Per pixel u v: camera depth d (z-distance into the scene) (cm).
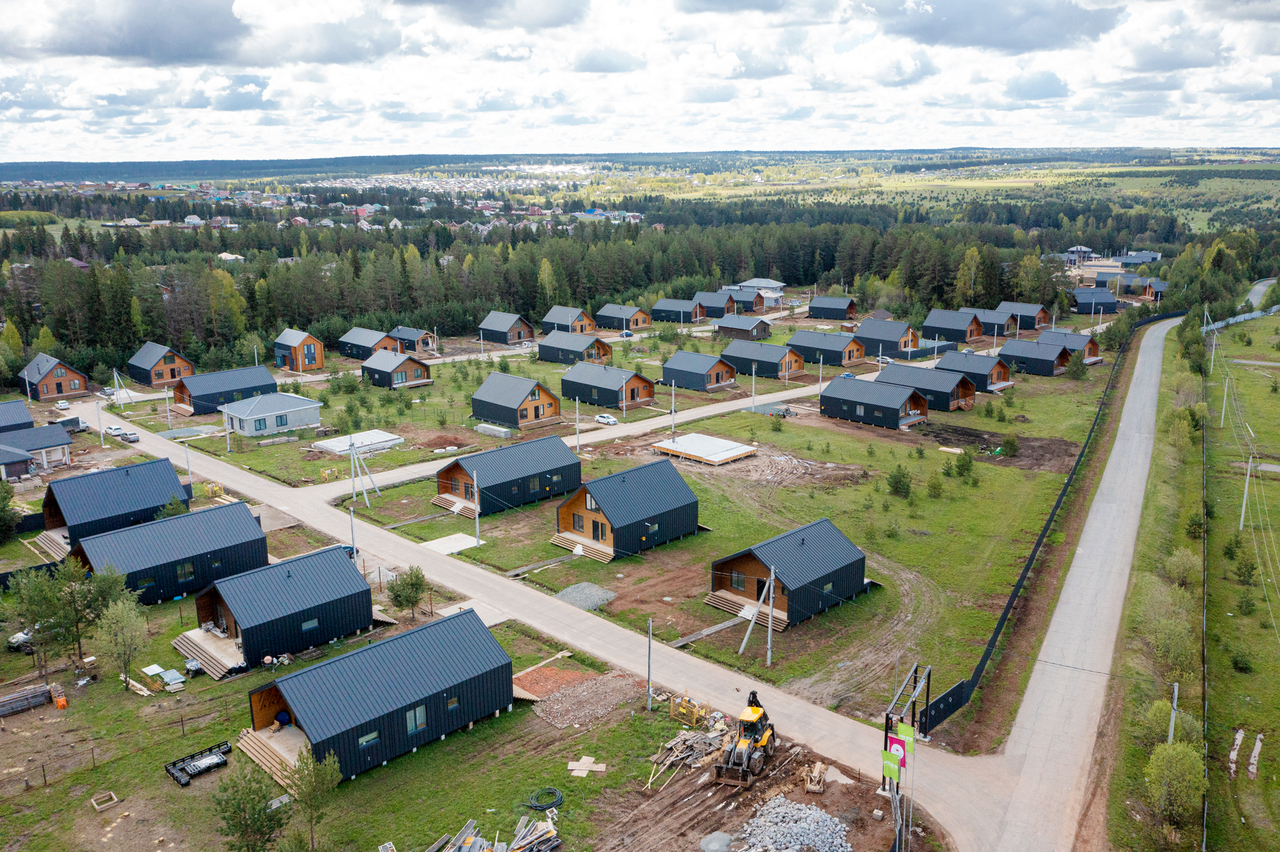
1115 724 4100
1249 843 3481
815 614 5203
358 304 16250
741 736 3644
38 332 13425
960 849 3266
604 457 8475
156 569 5319
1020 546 6306
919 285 18712
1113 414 10212
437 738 3941
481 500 6912
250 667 4550
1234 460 8644
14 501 7250
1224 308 16400
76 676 4512
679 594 5500
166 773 3691
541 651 4762
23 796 3550
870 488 7581
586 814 3422
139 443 9106
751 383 12019
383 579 5684
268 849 3138
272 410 9431
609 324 17000
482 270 17612
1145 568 5931
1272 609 5556
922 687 4400
